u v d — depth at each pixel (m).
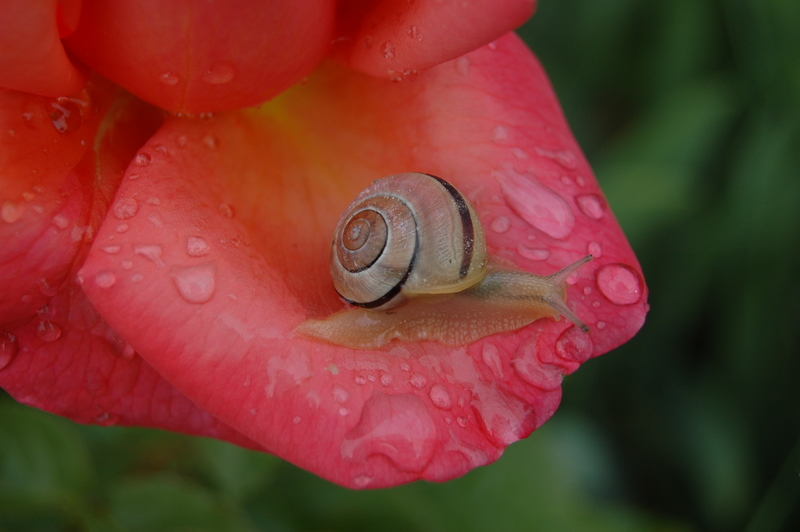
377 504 0.27
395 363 0.22
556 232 0.23
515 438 0.22
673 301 0.35
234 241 0.22
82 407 0.23
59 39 0.22
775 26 0.35
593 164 0.38
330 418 0.22
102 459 0.27
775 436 0.36
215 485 0.27
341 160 0.23
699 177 0.37
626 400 0.37
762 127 0.34
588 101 0.42
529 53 0.25
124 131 0.23
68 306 0.22
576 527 0.27
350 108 0.24
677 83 0.39
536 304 0.22
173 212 0.22
